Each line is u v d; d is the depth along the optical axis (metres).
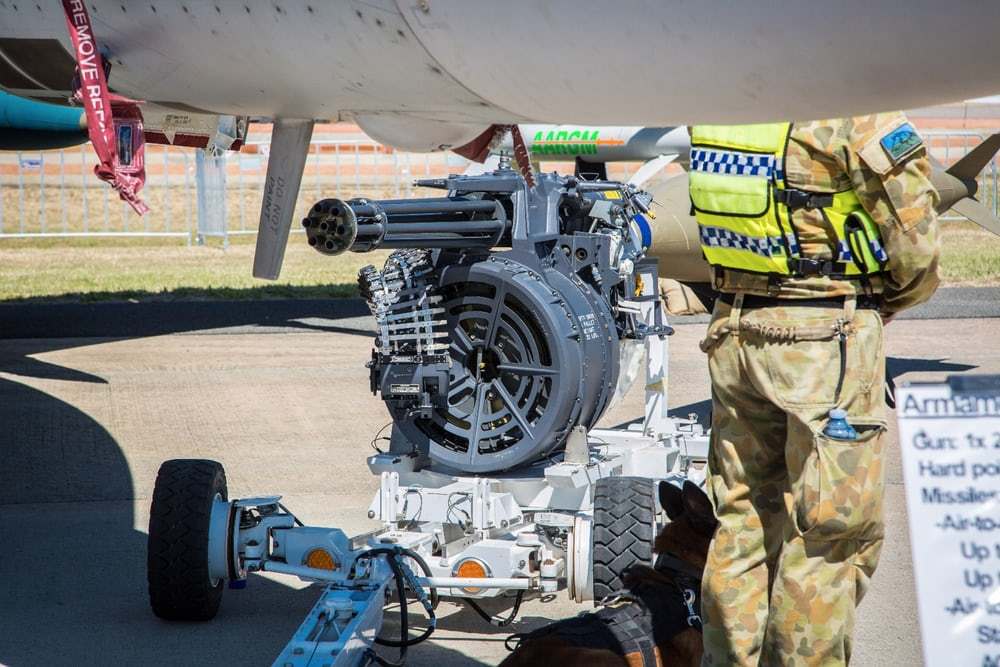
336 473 7.54
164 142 5.36
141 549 5.97
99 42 3.61
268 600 5.20
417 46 3.12
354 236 4.03
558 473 4.58
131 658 4.51
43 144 11.38
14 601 5.16
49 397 9.80
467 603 5.13
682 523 3.41
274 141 3.98
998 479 2.31
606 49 2.78
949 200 12.84
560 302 4.62
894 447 7.59
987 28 2.36
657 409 6.22
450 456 4.71
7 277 18.73
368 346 12.52
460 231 4.54
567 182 5.08
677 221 8.60
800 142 2.89
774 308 2.99
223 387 10.32
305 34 3.29
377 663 4.14
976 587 2.31
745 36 2.58
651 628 3.21
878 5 2.41
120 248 23.72
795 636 2.94
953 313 14.20
